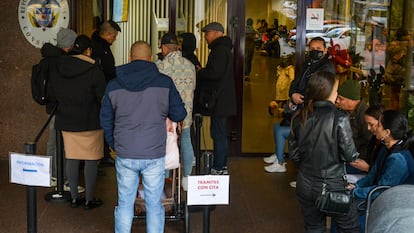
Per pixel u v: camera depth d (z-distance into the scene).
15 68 6.90
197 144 5.04
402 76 7.43
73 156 5.42
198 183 3.79
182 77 5.72
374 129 4.36
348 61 7.39
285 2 7.24
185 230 4.90
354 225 3.94
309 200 3.93
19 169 4.09
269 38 7.30
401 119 4.22
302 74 5.95
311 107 3.86
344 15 7.29
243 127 7.42
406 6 7.32
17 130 6.99
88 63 5.30
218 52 6.04
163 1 7.29
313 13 7.22
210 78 6.05
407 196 2.64
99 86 5.26
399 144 4.23
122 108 4.23
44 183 4.05
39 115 6.96
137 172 4.34
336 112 3.83
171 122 4.50
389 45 7.38
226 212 5.54
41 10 6.79
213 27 6.09
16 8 6.80
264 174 6.75
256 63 7.32
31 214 4.29
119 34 7.28
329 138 3.80
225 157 6.33
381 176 4.25
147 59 4.35
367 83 7.44
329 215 3.93
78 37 5.46
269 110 7.41
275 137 6.81
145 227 5.07
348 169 5.21
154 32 7.35
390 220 2.47
